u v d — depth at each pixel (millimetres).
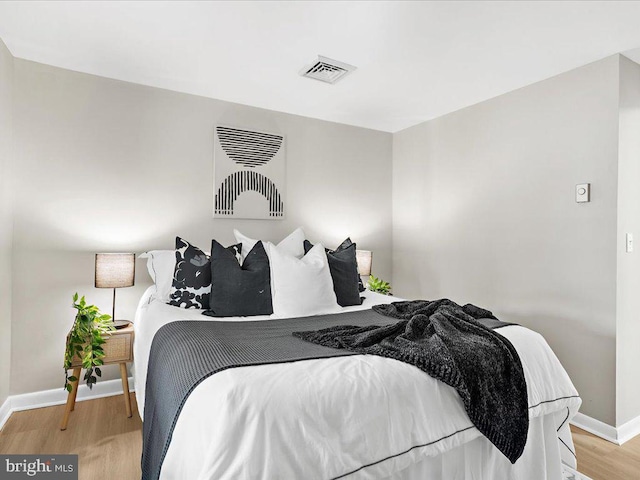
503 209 3170
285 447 1161
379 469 1283
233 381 1273
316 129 3865
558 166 2777
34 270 2662
